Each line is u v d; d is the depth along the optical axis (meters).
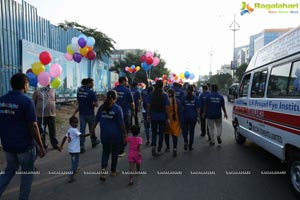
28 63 12.27
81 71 20.34
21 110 3.80
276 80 5.34
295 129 4.33
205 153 7.25
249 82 7.23
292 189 4.46
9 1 11.04
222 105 8.19
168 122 6.97
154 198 4.38
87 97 7.52
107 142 5.22
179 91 9.08
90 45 9.06
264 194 4.52
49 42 15.51
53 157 6.90
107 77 29.70
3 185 3.94
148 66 12.48
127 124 7.25
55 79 7.18
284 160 4.82
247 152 7.32
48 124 7.54
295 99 4.38
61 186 4.95
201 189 4.75
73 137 5.17
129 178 5.34
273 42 5.80
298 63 4.45
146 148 7.93
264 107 5.80
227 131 10.77
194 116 7.54
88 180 5.25
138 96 10.23
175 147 6.96
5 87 10.55
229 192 4.61
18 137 3.83
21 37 12.03
